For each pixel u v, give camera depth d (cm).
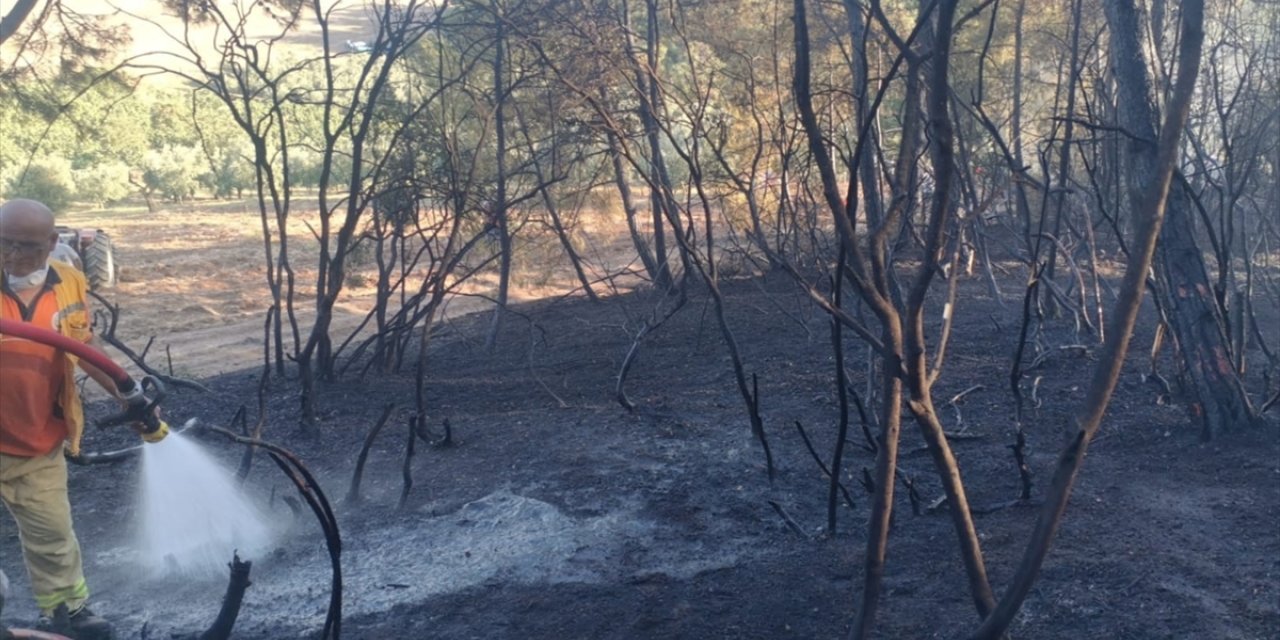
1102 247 1391
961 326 983
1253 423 580
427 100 716
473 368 965
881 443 270
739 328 1052
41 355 383
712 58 1199
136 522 540
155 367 1390
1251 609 395
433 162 980
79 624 401
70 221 3119
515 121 1097
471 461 614
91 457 413
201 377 1302
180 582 466
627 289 1594
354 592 451
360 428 703
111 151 3422
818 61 1152
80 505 568
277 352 876
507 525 512
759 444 622
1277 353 772
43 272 387
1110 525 480
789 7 1098
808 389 756
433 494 563
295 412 752
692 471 579
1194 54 234
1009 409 683
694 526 506
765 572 452
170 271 2191
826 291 967
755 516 516
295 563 483
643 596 434
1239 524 475
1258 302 1045
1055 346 852
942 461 259
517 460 608
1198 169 827
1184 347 598
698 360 905
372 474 604
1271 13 955
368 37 1148
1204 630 380
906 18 1426
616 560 473
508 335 1203
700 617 412
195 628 420
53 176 3153
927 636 386
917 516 506
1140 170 580
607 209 1476
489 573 465
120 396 329
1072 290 1141
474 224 995
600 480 565
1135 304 239
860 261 266
